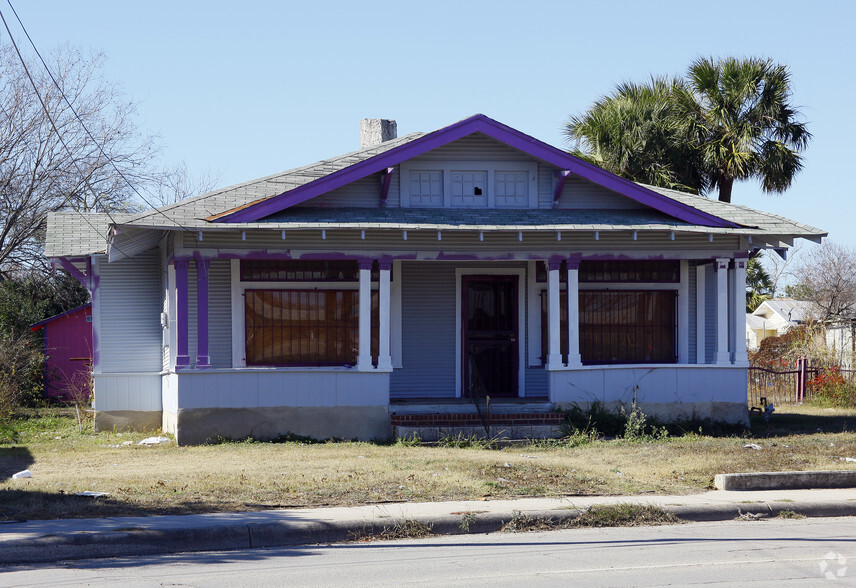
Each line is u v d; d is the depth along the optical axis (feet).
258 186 56.75
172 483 37.78
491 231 53.67
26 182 94.68
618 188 56.95
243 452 48.32
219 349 56.75
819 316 141.38
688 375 57.16
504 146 57.88
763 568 25.84
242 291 57.00
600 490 37.96
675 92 97.04
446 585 23.81
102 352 60.03
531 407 55.83
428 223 53.57
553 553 27.96
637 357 60.80
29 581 24.16
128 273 60.59
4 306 88.43
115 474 40.50
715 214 59.36
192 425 52.65
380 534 30.50
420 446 51.85
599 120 91.35
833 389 78.69
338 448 49.96
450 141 55.72
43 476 40.19
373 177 56.59
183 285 52.39
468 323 61.00
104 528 28.76
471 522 31.50
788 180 94.79
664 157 92.17
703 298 60.90
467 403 56.13
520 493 36.78
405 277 60.13
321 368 53.98
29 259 102.06
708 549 28.50
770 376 85.87
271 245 53.36
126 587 23.43
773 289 196.85
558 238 54.70
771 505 34.88
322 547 29.19
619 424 54.95
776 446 49.93
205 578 24.59
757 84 93.97
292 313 57.72
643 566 26.11
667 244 56.80
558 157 56.85
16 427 63.00
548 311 57.77
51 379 84.79
